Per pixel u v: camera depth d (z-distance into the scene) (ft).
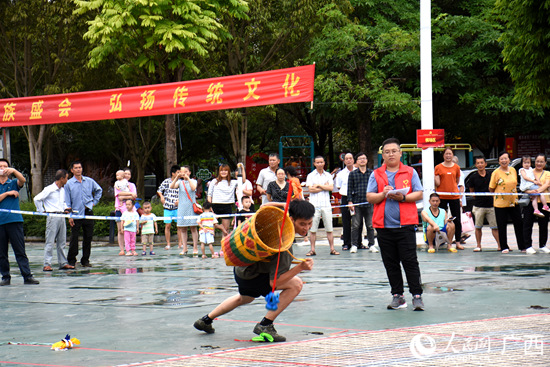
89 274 33.68
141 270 34.71
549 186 38.09
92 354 16.24
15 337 18.62
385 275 30.22
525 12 52.80
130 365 14.96
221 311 18.12
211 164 131.75
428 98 41.70
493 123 89.92
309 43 79.36
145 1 52.60
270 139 121.29
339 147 129.70
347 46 75.36
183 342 17.30
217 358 15.46
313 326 18.99
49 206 36.24
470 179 41.27
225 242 16.85
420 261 34.99
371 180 22.49
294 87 38.06
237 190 44.14
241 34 76.23
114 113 41.52
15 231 30.37
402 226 21.53
